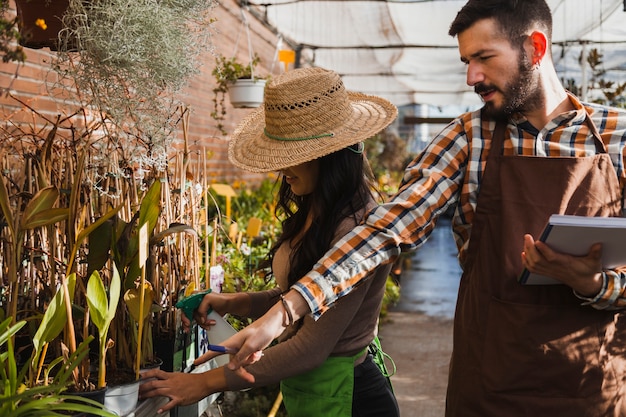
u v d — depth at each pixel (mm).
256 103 5734
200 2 1931
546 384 1516
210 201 5113
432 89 14789
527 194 1536
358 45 9602
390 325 6391
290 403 1784
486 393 1548
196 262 2051
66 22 1791
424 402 4309
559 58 8766
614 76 9820
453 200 1655
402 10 7410
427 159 1676
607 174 1541
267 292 1986
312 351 1628
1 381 1354
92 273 1456
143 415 1589
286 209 1899
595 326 1521
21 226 1483
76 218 1611
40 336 1388
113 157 1809
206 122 7199
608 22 7160
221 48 7375
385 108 1846
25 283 1729
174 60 1809
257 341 1443
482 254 1575
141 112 1824
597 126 1593
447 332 6129
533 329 1506
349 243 1545
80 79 1777
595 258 1409
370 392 1814
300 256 1725
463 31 1539
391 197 1700
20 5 1824
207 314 1825
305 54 10898
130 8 1720
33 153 1768
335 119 1703
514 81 1513
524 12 1497
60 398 1287
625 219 1358
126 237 1612
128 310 1630
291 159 1649
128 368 1633
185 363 1963
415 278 9172
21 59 1620
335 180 1691
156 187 1602
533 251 1423
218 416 2775
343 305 1635
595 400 1529
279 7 7551
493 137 1617
